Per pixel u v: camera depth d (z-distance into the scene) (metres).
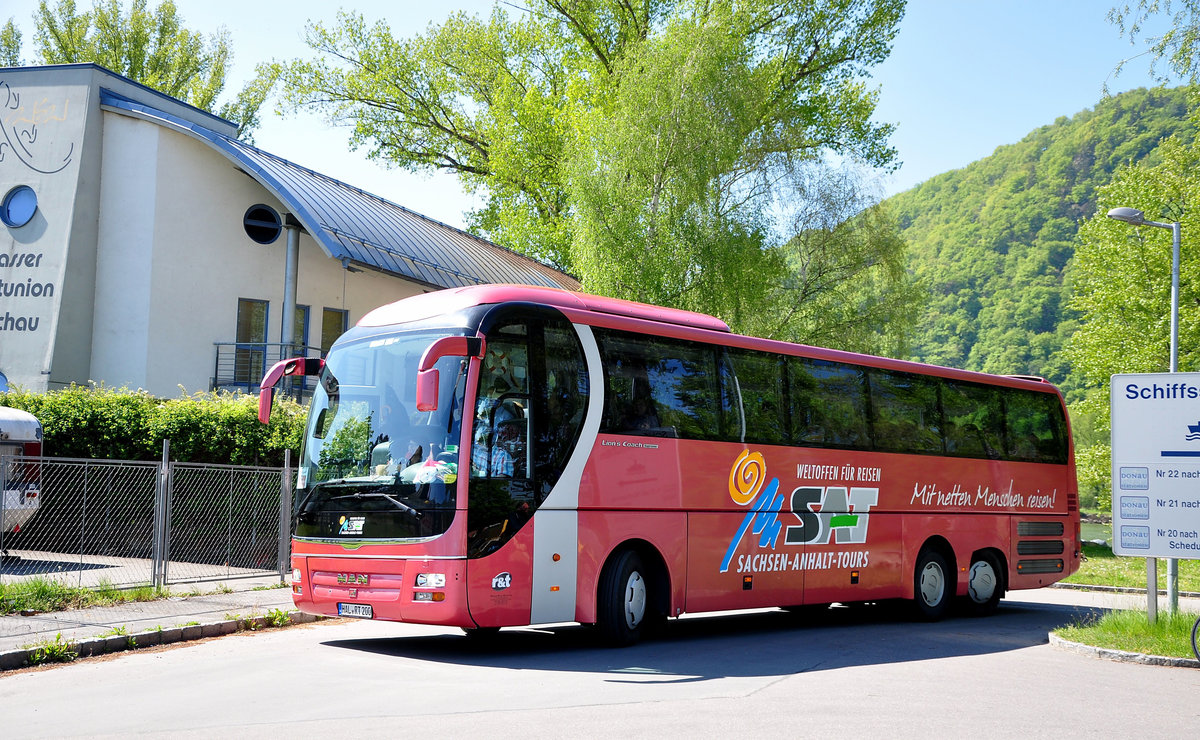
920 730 7.09
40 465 14.76
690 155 29.16
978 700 8.45
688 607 11.98
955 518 16.27
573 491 10.80
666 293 28.69
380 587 10.10
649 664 10.16
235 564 17.45
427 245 30.30
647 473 11.63
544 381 10.78
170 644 11.03
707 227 29.22
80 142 25.36
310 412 11.35
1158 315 44.47
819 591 13.84
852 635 13.51
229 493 17.50
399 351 10.79
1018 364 106.31
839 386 14.67
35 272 24.97
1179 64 18.50
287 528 16.11
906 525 15.36
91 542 16.34
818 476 14.01
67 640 10.20
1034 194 125.38
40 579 13.16
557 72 47.47
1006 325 110.94
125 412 18.56
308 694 8.12
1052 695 8.87
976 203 147.75
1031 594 23.12
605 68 41.22
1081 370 48.12
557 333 11.05
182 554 17.61
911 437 15.70
